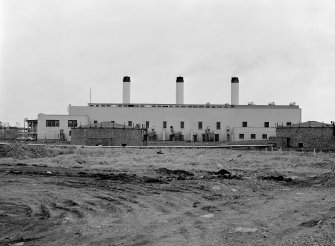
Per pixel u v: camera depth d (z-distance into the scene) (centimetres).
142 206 1577
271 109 8362
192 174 2694
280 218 1301
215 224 1243
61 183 2234
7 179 2405
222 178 2428
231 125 8375
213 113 8394
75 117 7856
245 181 2266
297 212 1384
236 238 1067
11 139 8112
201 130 8375
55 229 1218
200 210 1484
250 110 8381
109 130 6619
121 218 1368
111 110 8319
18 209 1527
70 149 4781
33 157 4062
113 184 2189
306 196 1736
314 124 6166
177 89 9331
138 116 8350
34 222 1310
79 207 1562
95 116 8288
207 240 1058
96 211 1489
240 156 4362
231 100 9400
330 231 1095
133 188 2036
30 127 9150
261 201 1634
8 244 1064
